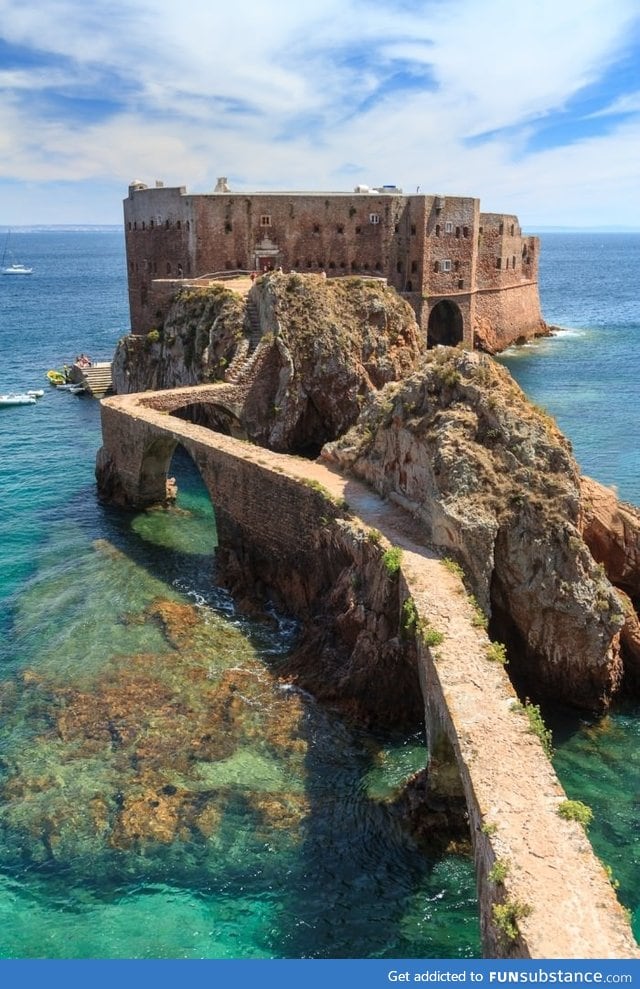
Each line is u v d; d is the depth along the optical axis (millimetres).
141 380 81750
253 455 43656
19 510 55500
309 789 27984
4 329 154625
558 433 35938
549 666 32344
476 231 97250
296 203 89000
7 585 43531
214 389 63938
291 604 40562
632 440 68312
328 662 33938
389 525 35812
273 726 31188
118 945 22375
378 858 25219
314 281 71938
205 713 31969
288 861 25156
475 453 33594
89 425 79875
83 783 28297
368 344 71562
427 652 26750
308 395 68312
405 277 93500
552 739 30656
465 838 25734
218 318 70938
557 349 116625
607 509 36531
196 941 22453
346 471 42188
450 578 31219
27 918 23266
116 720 31578
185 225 88312
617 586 36594
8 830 26406
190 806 27203
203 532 51344
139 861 25234
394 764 29172
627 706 32906
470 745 22062
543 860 18406
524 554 31828
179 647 36875
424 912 23406
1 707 32500
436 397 36906
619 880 24094
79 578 44281
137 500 55188
